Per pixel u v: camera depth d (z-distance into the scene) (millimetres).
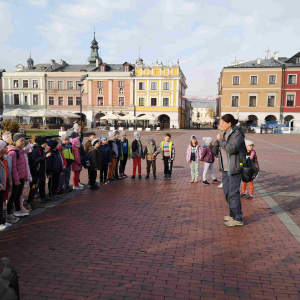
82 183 9562
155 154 10430
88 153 8664
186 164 13914
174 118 57000
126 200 7574
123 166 10641
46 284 3668
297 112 49812
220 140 5527
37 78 59688
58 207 6949
